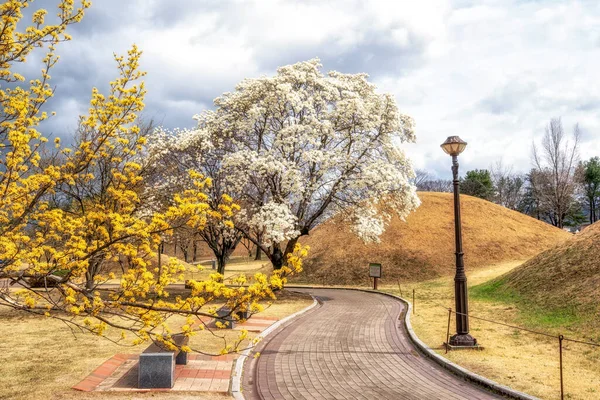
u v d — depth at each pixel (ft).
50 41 21.62
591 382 32.09
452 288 94.17
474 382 31.91
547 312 58.13
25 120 21.13
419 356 39.58
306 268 130.72
